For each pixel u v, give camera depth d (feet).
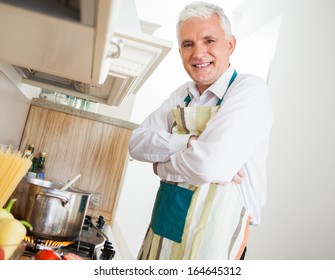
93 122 7.40
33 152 6.97
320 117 7.89
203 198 4.33
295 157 8.48
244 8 13.66
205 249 4.25
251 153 4.51
